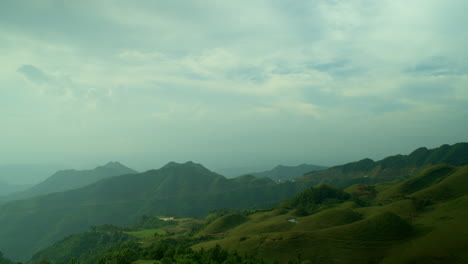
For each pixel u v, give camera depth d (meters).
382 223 125.00
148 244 163.38
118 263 99.06
